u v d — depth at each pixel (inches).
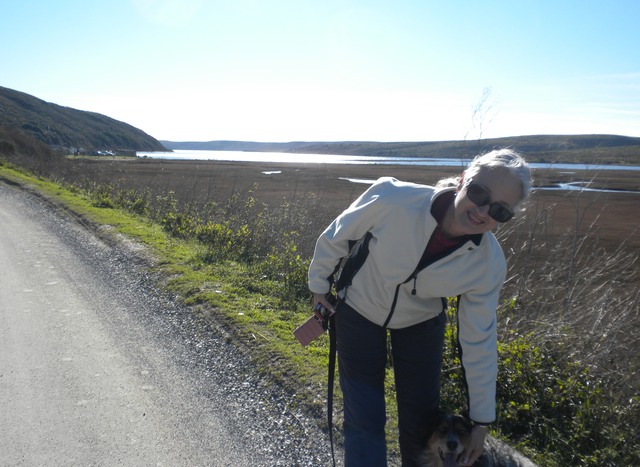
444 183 105.0
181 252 364.5
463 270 101.0
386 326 109.7
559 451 149.9
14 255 357.4
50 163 967.6
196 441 145.9
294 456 140.5
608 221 711.7
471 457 106.0
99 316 246.8
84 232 442.6
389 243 101.7
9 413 156.5
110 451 139.4
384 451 107.3
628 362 189.5
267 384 178.4
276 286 292.5
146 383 180.2
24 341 212.2
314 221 421.1
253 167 2359.7
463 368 107.0
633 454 149.8
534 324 198.2
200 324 234.5
